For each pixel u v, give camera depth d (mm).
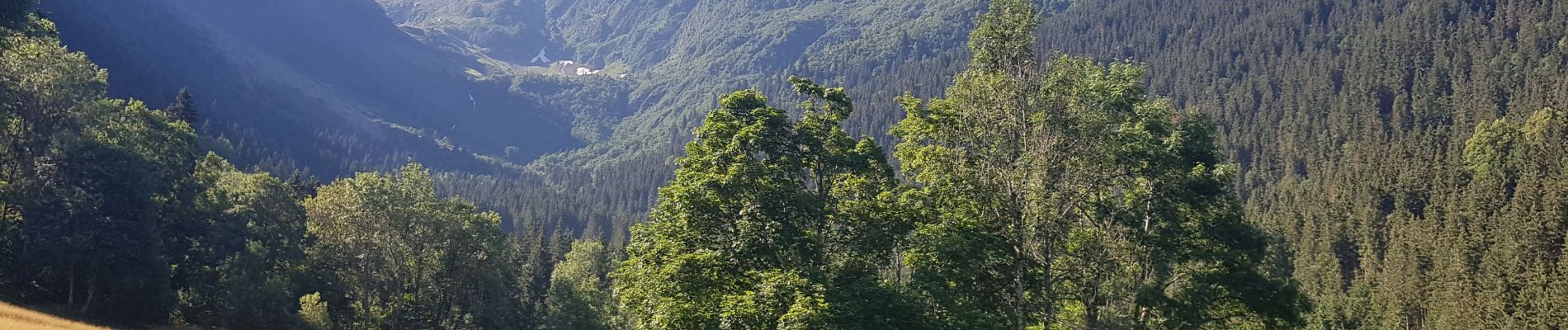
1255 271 28828
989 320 24391
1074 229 27859
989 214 26750
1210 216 28594
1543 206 68312
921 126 27922
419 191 65062
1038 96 25547
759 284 24859
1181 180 28156
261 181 69250
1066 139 25516
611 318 82062
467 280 70062
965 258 24891
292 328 58656
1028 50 26297
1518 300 60312
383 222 62406
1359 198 110125
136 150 56875
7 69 50812
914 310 24125
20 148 53469
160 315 57875
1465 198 89938
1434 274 77688
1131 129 27922
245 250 64312
